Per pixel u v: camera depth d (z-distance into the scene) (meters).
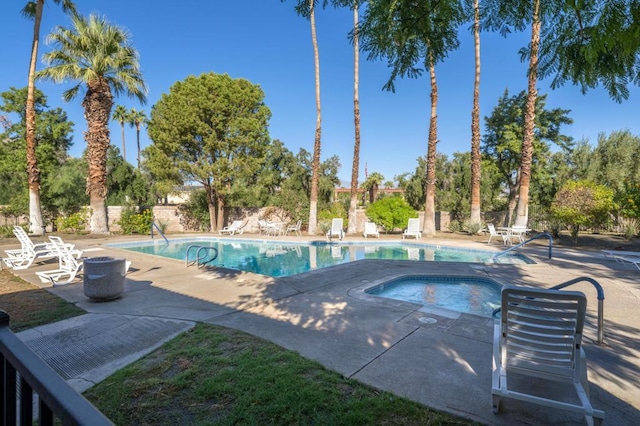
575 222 12.59
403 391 2.71
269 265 10.82
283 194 20.55
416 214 17.48
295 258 12.03
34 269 8.05
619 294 5.65
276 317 4.59
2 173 20.00
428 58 2.15
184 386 2.81
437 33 2.03
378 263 8.60
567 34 1.80
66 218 16.17
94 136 15.66
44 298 5.53
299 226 18.11
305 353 3.43
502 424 2.30
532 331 2.43
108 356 3.45
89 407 0.89
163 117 17.94
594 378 2.95
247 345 3.64
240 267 10.51
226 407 2.52
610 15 1.37
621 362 3.24
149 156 18.61
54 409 0.92
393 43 2.05
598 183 16.95
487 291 6.76
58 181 18.27
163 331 4.08
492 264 8.45
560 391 2.66
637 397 2.65
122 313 4.76
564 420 2.34
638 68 1.76
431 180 16.08
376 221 17.44
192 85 17.42
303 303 5.25
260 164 19.45
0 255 10.49
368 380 2.88
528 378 2.88
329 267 8.13
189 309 4.96
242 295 5.72
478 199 16.47
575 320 2.31
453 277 7.32
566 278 6.88
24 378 1.10
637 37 1.35
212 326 4.24
